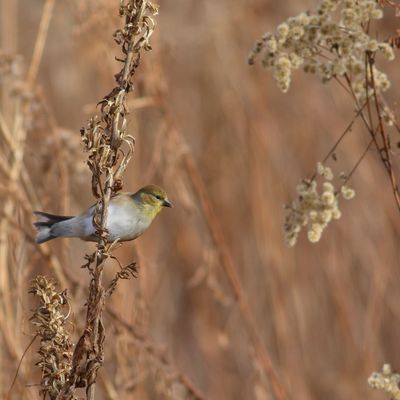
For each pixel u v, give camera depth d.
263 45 6.20
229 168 13.62
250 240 13.29
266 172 13.28
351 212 13.14
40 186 10.04
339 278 12.86
